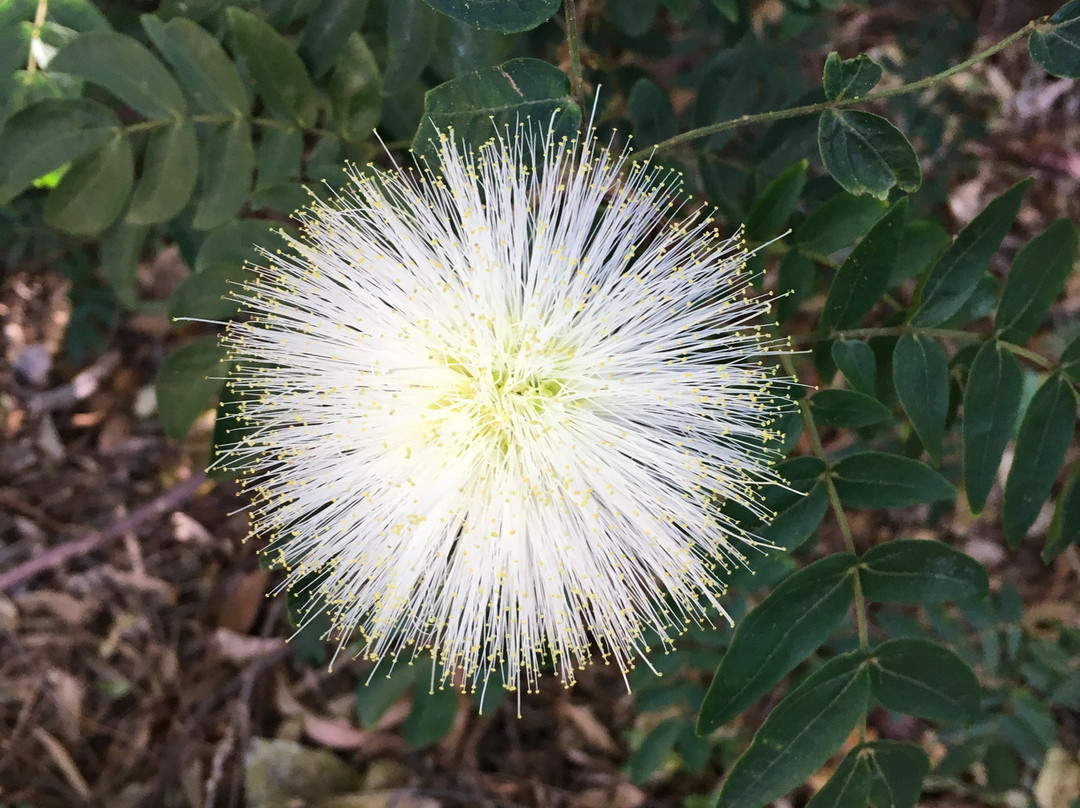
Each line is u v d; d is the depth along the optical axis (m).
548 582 0.13
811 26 0.24
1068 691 0.20
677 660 0.20
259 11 0.15
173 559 0.28
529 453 0.13
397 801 0.26
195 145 0.14
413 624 0.14
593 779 0.26
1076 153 0.29
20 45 0.14
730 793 0.13
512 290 0.13
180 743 0.26
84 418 0.29
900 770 0.13
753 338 0.13
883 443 0.22
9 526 0.28
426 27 0.14
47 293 0.29
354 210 0.13
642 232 0.13
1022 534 0.14
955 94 0.22
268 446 0.14
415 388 0.13
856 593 0.13
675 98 0.25
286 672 0.27
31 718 0.26
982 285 0.15
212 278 0.15
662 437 0.13
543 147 0.12
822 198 0.16
